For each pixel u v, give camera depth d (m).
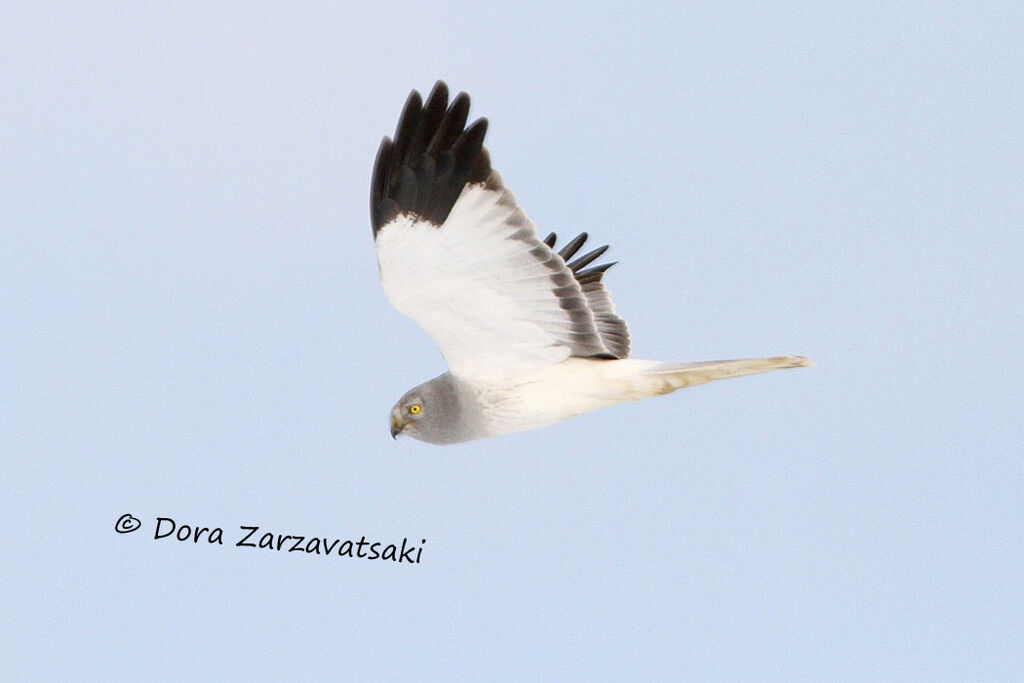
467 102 12.87
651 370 13.95
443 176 12.89
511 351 13.98
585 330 13.75
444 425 14.45
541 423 14.35
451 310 13.63
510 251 13.14
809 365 13.63
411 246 13.12
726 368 13.76
